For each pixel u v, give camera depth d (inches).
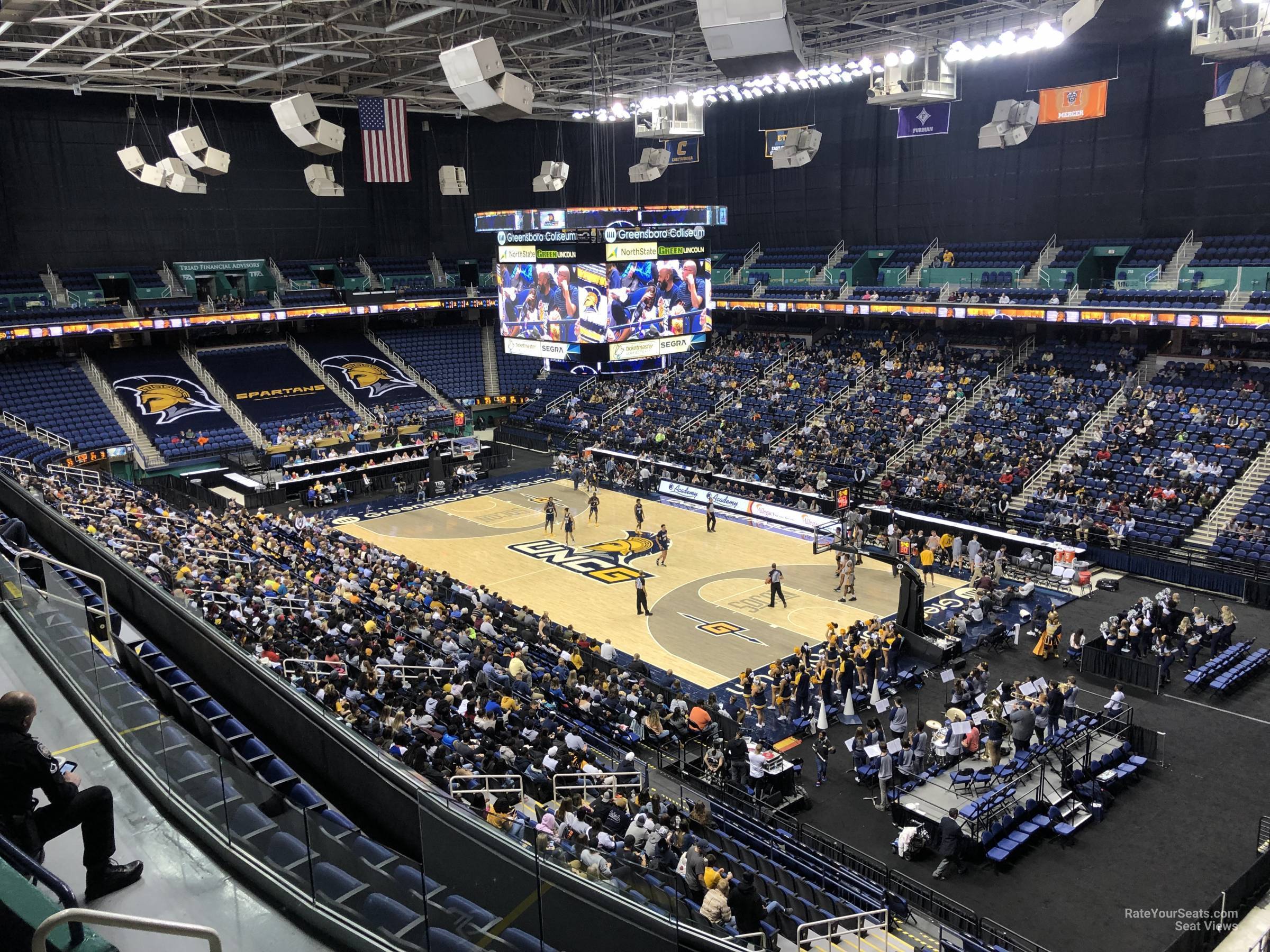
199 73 1593.3
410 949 271.6
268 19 1328.7
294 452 1726.1
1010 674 946.7
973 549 1213.7
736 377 1907.0
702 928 393.7
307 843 261.1
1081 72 1565.0
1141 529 1219.9
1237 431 1293.1
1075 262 1606.8
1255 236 1428.4
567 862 335.9
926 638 987.3
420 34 1332.4
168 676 495.5
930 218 1829.5
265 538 1162.0
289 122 1252.5
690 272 1135.6
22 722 246.4
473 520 1544.0
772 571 1151.6
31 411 1653.5
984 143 1569.9
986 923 589.3
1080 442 1413.6
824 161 1942.7
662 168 1812.3
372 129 1609.3
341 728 431.2
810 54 1574.8
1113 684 916.6
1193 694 891.4
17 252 1769.2
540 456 1962.4
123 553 817.5
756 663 1003.9
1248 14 1090.7
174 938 249.8
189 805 309.3
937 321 1844.2
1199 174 1481.3
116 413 1749.5
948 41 1430.9
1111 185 1581.0
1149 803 723.4
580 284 1074.1
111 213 1854.1
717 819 697.6
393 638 845.2
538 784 593.0
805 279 1931.6
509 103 896.3
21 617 443.2
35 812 249.0
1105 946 569.9
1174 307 1375.5
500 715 708.0
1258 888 633.0
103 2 1174.3
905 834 669.3
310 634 804.0
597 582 1251.8
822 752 778.2
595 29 1362.0
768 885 578.2
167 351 1942.7
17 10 975.0
